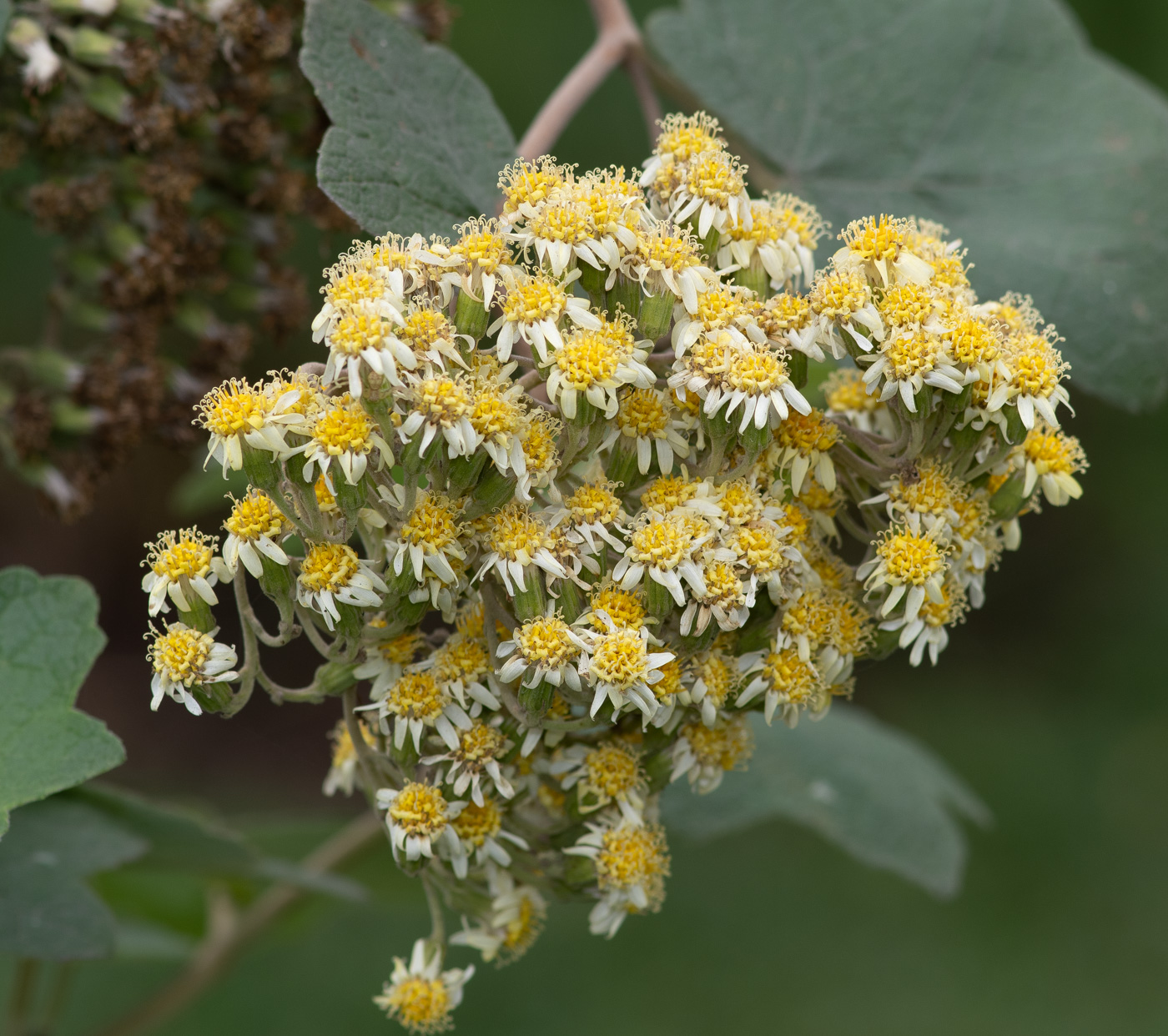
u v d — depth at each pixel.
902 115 0.62
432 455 0.51
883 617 0.53
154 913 0.69
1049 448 0.53
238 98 0.58
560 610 0.52
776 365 0.52
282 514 0.52
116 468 0.60
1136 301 0.61
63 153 0.58
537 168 0.52
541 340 0.51
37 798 0.53
